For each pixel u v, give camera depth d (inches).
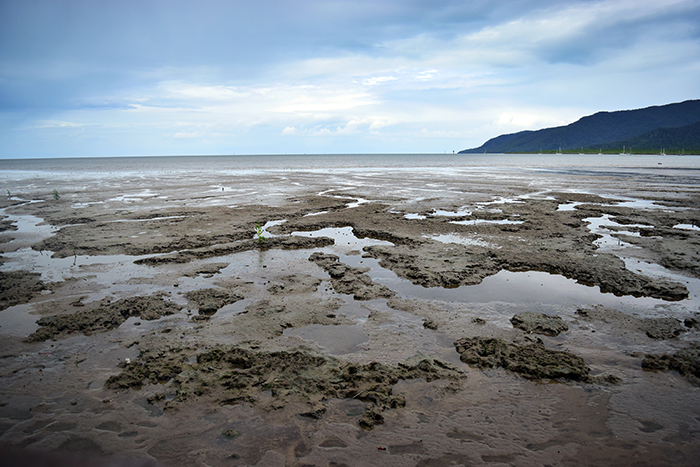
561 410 175.2
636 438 157.1
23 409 177.0
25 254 456.1
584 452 149.9
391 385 193.9
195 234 539.2
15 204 928.3
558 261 400.5
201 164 4065.0
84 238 522.3
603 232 548.1
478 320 269.1
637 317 272.5
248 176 1867.6
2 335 250.8
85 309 292.5
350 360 217.3
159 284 345.7
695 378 196.4
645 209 748.6
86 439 157.2
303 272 376.5
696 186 1184.2
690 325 259.9
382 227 586.2
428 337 246.1
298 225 603.2
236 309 291.6
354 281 345.1
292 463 144.9
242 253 451.8
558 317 272.8
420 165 3430.1
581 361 212.8
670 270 374.0
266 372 203.9
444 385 193.8
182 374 201.8
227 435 160.1
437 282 343.9
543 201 879.1
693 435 158.1
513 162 4114.2
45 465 141.9
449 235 533.0
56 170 2901.1
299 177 1775.3
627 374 203.0
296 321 268.5
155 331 254.1
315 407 175.9
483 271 374.6
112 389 191.9
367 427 163.5
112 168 3166.8
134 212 751.1
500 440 156.5
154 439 157.9
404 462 145.1
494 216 682.2
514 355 218.8
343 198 970.1
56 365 215.3
